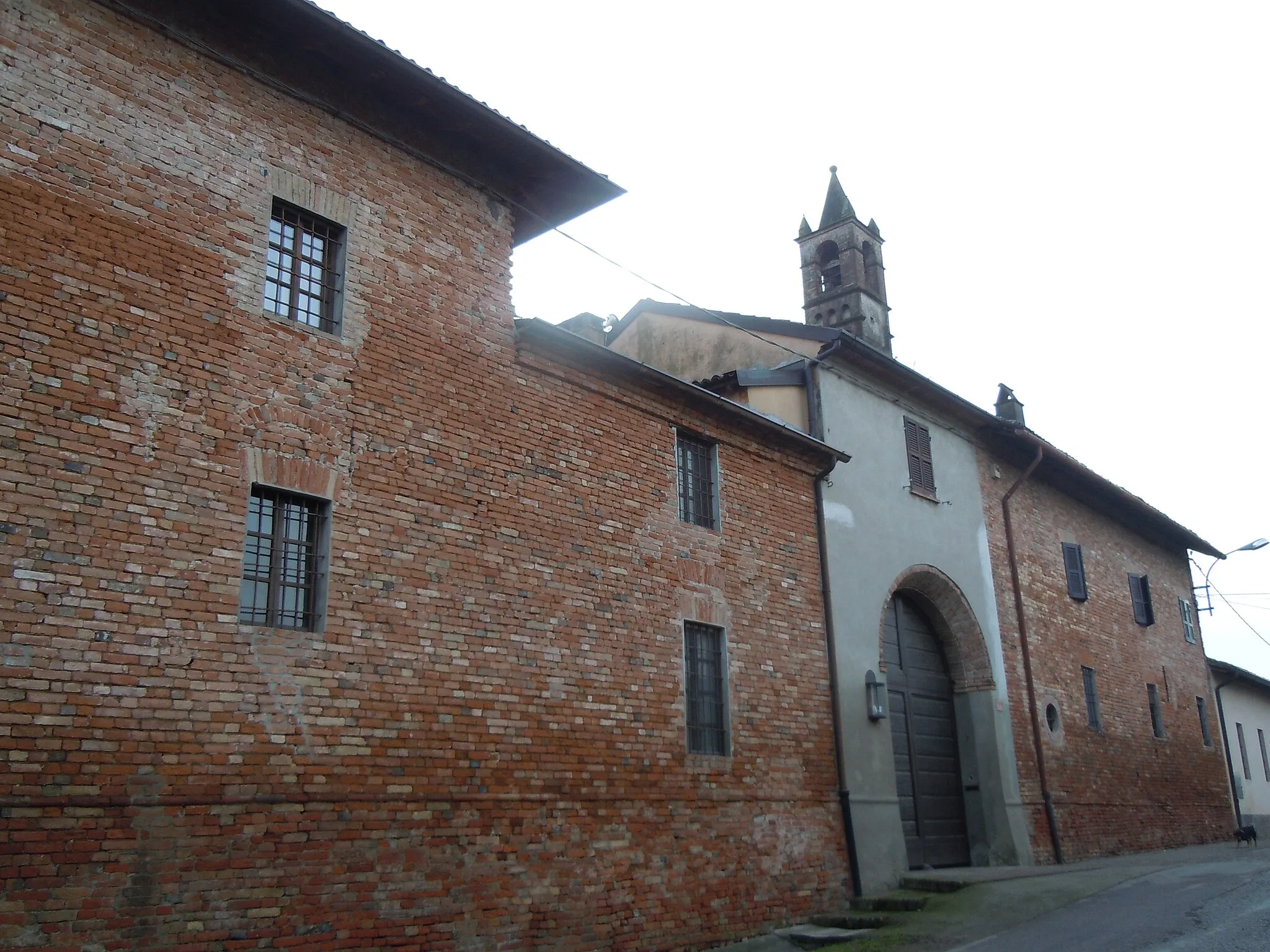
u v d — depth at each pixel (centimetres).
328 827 926
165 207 945
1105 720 2308
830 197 2683
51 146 882
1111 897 1341
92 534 837
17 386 820
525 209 1282
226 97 1017
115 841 800
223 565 909
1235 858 1789
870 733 1612
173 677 859
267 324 994
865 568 1709
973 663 1966
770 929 1335
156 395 900
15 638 782
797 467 1620
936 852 1795
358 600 997
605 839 1162
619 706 1225
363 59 1083
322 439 1007
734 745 1376
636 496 1324
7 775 760
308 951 888
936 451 1997
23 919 746
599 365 1303
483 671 1087
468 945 1003
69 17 919
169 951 811
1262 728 3319
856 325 2447
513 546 1152
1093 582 2439
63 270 866
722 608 1414
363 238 1099
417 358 1112
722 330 1973
